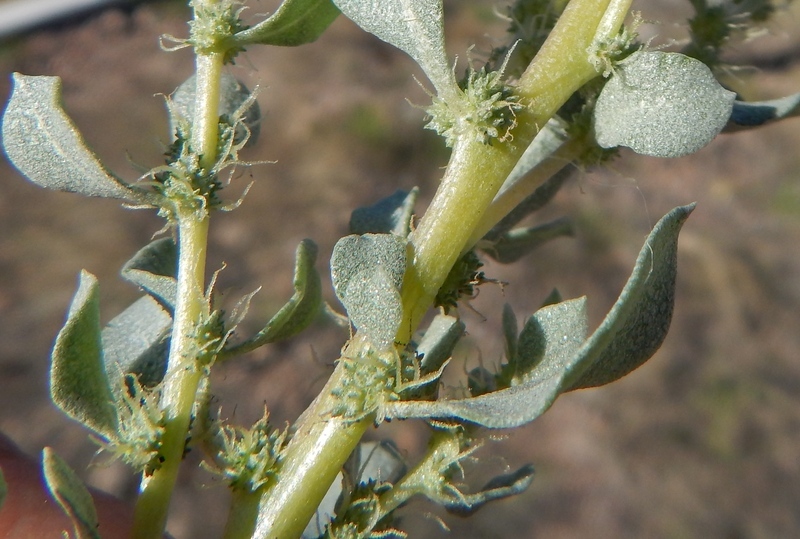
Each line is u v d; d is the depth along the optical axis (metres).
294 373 0.38
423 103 0.50
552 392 0.09
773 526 0.36
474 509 0.11
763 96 0.48
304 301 0.11
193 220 0.10
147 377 0.11
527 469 0.11
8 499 0.15
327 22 0.11
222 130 0.11
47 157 0.10
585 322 0.10
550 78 0.10
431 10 0.10
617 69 0.10
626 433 0.38
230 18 0.11
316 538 0.11
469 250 0.10
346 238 0.10
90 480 0.34
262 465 0.10
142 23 0.57
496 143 0.10
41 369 0.39
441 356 0.10
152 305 0.12
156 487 0.10
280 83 0.51
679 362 0.40
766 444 0.38
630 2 0.10
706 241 0.45
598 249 0.43
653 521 0.36
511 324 0.11
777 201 0.47
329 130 0.49
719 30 0.11
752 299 0.43
